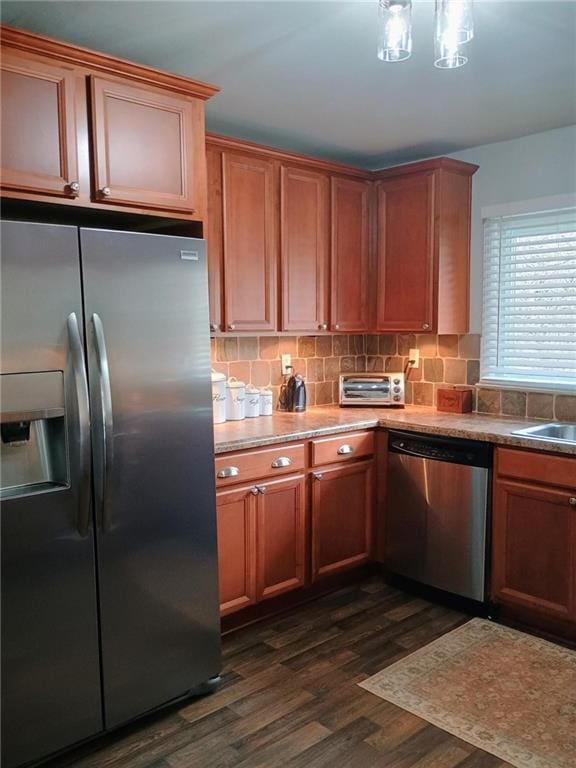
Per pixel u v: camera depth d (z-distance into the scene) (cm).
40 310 191
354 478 341
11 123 198
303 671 262
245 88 270
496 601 305
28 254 188
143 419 219
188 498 235
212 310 309
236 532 287
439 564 323
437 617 311
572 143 328
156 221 254
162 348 223
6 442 195
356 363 428
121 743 218
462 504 311
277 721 229
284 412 372
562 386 336
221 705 240
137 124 226
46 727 202
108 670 216
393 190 372
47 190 206
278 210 335
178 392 229
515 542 295
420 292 364
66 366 197
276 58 239
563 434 330
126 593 219
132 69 221
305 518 318
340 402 393
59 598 201
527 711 233
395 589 346
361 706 237
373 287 387
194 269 233
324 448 322
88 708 212
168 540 230
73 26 212
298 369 394
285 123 318
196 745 217
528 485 288
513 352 363
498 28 215
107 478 208
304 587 322
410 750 212
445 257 358
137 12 203
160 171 233
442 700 240
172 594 232
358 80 262
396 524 343
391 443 342
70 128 210
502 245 364
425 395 402
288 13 204
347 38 222
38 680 199
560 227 341
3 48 195
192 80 236
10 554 190
